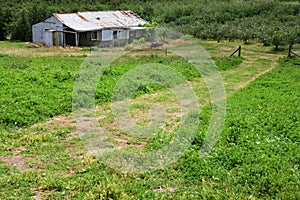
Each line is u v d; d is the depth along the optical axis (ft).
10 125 36.40
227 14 144.97
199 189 25.02
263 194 24.32
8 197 23.73
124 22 124.98
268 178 25.53
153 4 161.27
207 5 160.97
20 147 31.89
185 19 140.26
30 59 76.74
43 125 37.27
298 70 71.77
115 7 155.53
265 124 37.27
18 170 27.55
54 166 28.30
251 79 64.34
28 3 151.53
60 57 86.33
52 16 121.19
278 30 111.75
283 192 23.99
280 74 67.21
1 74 53.83
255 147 30.73
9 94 44.27
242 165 27.71
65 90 48.34
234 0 176.76
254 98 48.96
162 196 24.09
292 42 102.12
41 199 23.82
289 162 28.07
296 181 25.45
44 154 30.55
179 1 171.42
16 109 39.50
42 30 125.49
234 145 31.81
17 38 137.59
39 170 27.68
